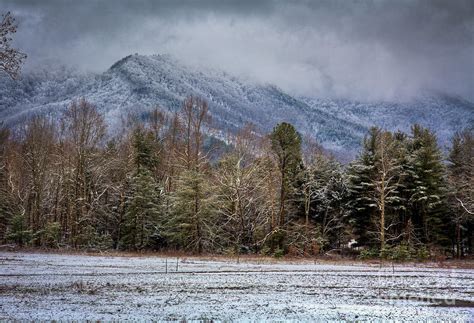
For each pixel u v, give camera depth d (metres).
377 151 52.31
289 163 49.69
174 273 28.11
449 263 41.00
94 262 33.03
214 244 49.03
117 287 22.33
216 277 26.83
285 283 25.22
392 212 52.44
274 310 18.14
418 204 51.91
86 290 21.23
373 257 46.03
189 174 48.66
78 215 52.12
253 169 50.88
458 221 52.03
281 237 48.22
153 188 52.16
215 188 50.94
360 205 52.84
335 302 20.03
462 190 50.16
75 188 51.53
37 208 51.44
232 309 18.09
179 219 48.12
